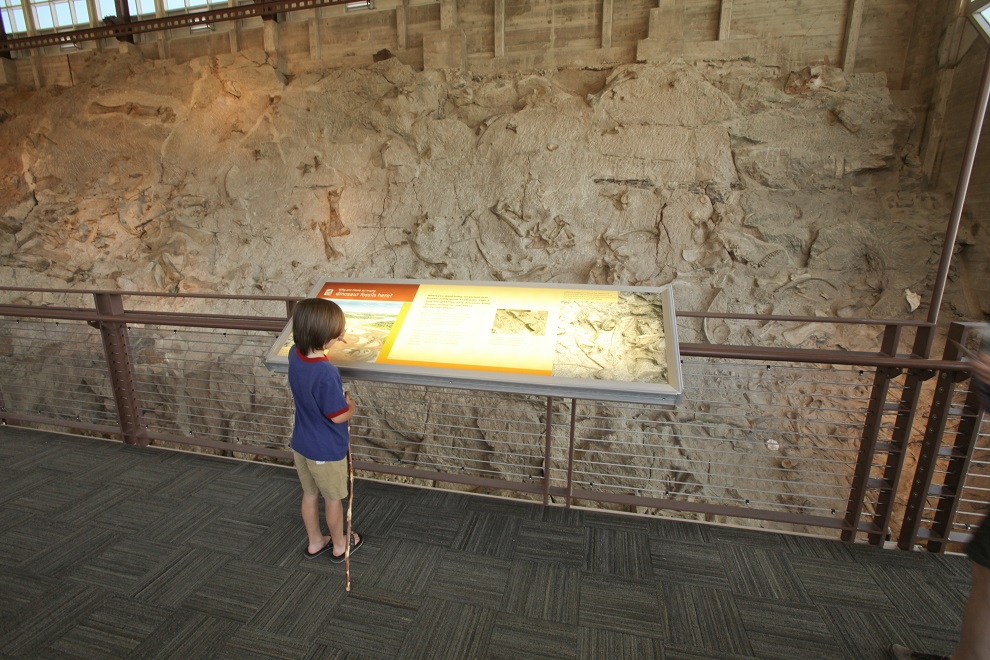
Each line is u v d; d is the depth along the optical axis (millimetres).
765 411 6027
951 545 3498
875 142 5875
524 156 6793
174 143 7820
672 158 6410
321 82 7336
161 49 7930
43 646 1575
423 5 6992
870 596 1812
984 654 1191
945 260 1868
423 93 6992
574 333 1780
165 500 2373
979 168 5324
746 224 6285
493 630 1654
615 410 6402
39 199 8477
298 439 1749
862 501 2084
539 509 2322
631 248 6625
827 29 5953
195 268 7727
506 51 6941
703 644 1609
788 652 1584
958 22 5434
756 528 2189
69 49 8445
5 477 2557
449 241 7145
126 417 2879
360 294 2096
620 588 1845
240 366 7156
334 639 1613
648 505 2229
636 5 6445
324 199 7512
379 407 6977
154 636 1616
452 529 2176
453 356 1780
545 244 6918
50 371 7352
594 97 6523
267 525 2195
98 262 8047
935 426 1954
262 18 7402
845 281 6062
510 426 6672
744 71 6172
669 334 1719
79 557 1981
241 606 1745
